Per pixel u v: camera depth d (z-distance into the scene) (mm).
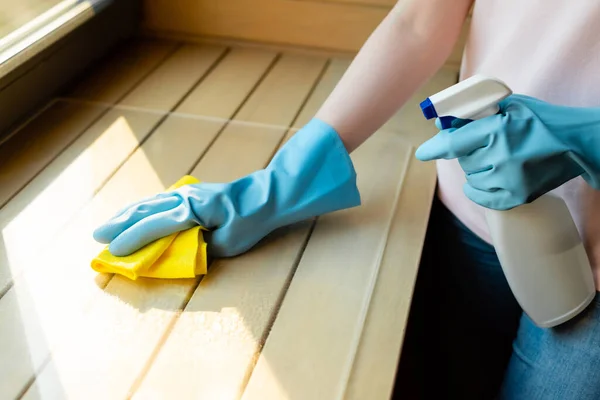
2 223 859
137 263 750
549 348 831
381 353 672
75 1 1156
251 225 795
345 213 878
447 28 828
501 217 697
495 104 645
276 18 1305
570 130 658
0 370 657
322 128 833
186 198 786
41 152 1013
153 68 1271
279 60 1310
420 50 828
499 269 976
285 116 1111
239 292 750
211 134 1062
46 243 824
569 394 827
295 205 818
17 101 1066
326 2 1256
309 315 717
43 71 1117
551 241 707
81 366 662
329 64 1292
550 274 728
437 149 666
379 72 832
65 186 934
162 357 671
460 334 1128
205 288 757
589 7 686
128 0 1327
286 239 833
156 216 770
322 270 780
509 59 788
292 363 663
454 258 1022
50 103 1148
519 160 632
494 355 1140
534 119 647
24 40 1013
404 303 732
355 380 645
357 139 849
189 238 777
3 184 938
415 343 1238
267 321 711
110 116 1110
